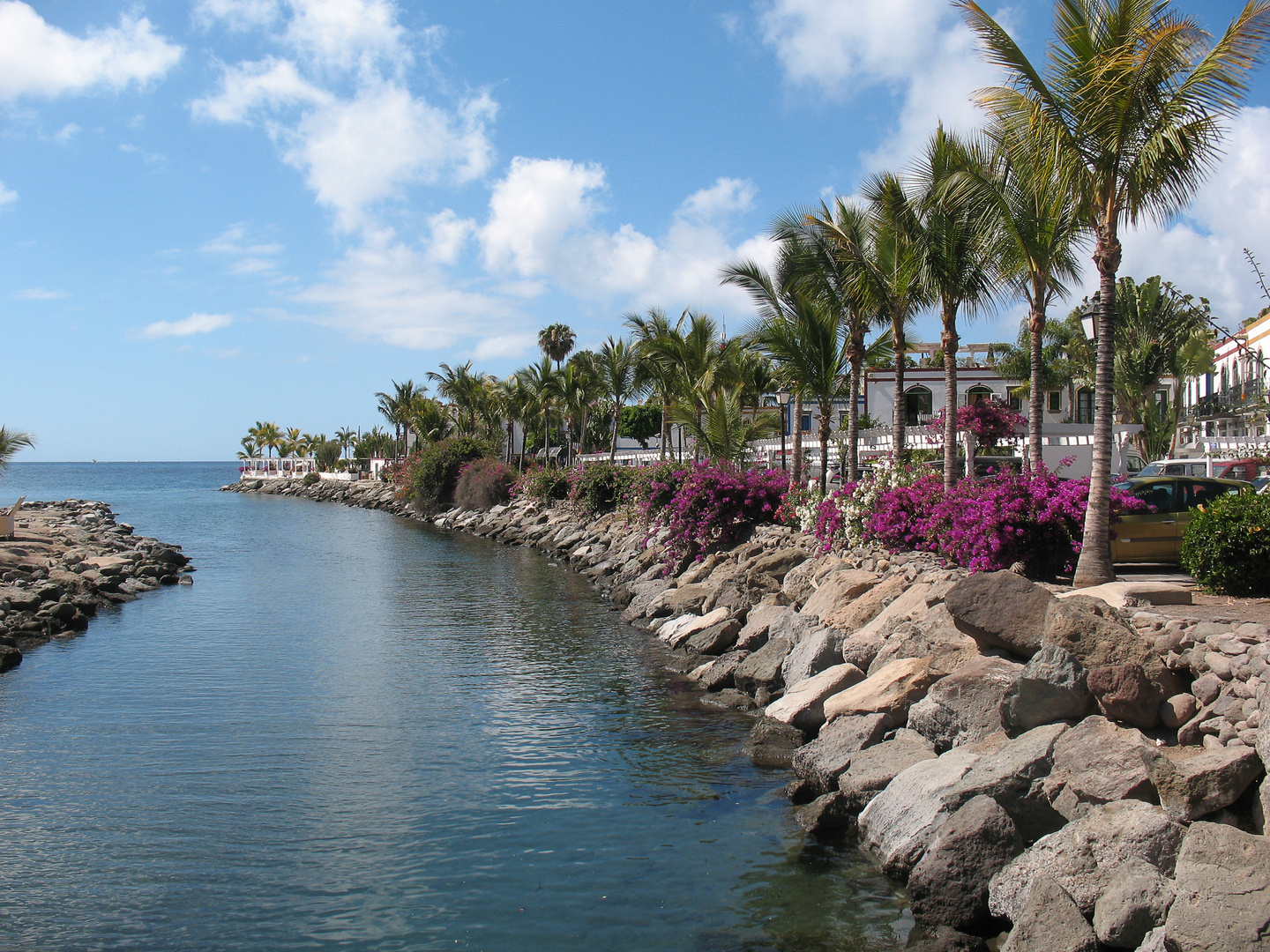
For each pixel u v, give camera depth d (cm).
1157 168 1171
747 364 3603
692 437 3312
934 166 1636
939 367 4244
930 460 2773
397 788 938
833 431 3809
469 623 1927
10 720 1188
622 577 2520
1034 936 573
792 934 644
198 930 662
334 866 760
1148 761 652
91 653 1627
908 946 627
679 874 739
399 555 3459
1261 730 632
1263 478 1995
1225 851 548
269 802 901
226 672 1468
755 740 1052
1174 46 1109
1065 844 629
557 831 827
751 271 2311
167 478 19238
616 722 1174
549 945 636
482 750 1061
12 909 693
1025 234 1514
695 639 1609
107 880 739
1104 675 759
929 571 1351
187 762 1023
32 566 2450
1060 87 1202
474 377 6875
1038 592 925
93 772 989
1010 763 720
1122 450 3120
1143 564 1524
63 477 19875
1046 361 4628
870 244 1959
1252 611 969
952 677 898
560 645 1678
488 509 5194
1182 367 4003
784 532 2134
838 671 1102
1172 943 507
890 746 895
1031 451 1594
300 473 11362
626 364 4128
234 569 2998
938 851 668
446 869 754
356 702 1277
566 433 7075
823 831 811
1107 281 1227
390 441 10244
